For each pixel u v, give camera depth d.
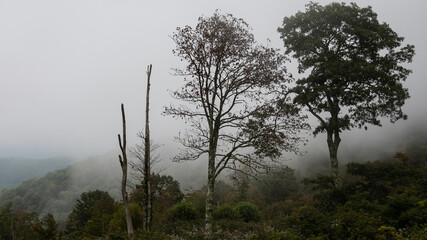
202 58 12.25
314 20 20.23
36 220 25.97
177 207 18.62
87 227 20.31
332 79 18.00
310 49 19.97
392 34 19.14
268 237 9.28
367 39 18.45
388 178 16.34
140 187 20.14
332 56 18.77
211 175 11.78
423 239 6.78
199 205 21.06
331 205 16.28
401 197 10.09
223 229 14.19
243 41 12.84
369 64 17.53
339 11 19.59
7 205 30.27
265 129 11.35
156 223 17.19
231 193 31.47
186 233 12.80
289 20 21.72
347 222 8.98
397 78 18.64
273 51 12.96
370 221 8.55
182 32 12.66
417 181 14.49
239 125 11.76
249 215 19.70
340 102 19.30
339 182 18.27
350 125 20.30
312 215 10.16
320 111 20.72
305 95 19.42
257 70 12.73
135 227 16.91
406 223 8.79
